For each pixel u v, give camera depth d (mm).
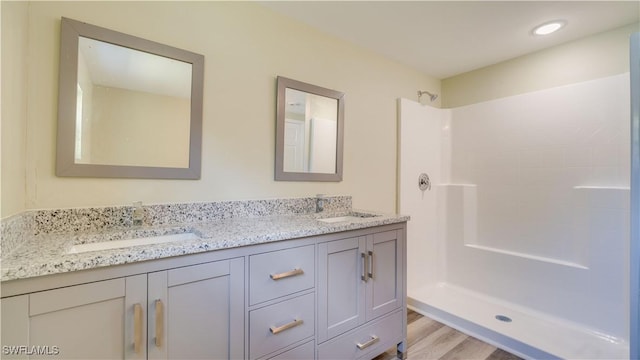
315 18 1964
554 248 2256
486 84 2766
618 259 1936
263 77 1827
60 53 1223
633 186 1391
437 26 2062
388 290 1775
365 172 2410
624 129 1957
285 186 1937
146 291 956
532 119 2398
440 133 3006
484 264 2631
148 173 1429
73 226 1244
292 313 1322
